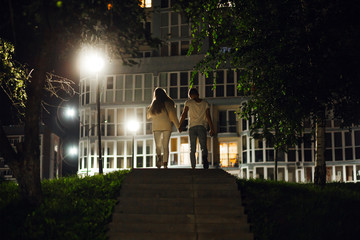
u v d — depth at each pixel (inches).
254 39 526.6
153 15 1728.6
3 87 509.0
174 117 460.8
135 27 369.7
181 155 1587.1
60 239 325.7
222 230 345.7
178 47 1697.8
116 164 1670.8
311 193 428.8
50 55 391.9
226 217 356.5
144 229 344.8
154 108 460.1
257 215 372.2
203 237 331.9
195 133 450.9
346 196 419.2
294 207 383.9
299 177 1534.2
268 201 395.5
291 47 441.4
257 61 541.3
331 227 345.7
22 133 2166.6
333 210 373.7
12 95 508.4
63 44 377.4
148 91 1676.9
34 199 385.1
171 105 462.6
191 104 453.7
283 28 437.4
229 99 1604.3
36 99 387.5
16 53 495.5
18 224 345.4
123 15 358.0
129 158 1668.3
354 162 1521.9
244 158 1592.0
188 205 378.3
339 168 1552.7
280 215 371.6
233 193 396.8
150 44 379.9
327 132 1572.3
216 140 1651.1
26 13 318.7
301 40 425.4
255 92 565.9
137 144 1668.3
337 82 419.5
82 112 1749.5
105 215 367.9
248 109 590.6
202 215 357.1
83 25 386.6
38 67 386.9
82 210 376.8
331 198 409.1
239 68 608.4
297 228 347.9
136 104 1678.2
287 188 443.5
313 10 423.5
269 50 473.4
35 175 388.2
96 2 345.7
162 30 1717.5
